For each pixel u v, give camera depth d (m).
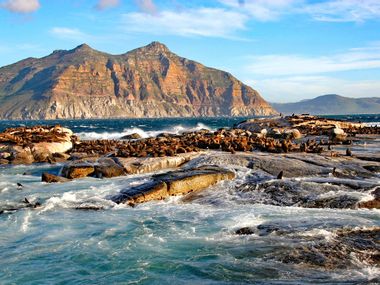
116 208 17.23
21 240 13.41
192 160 24.89
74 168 23.94
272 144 28.92
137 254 11.84
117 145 35.50
